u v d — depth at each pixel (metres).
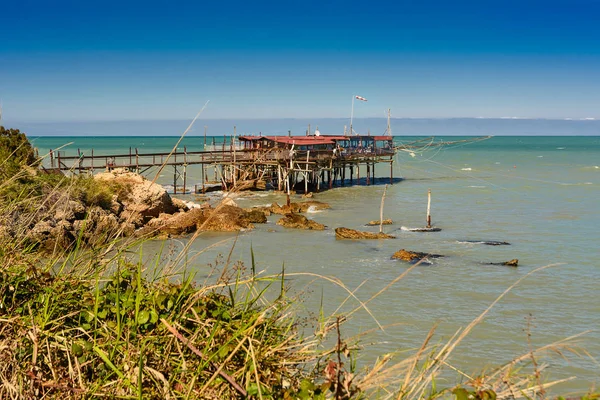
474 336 18.31
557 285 25.22
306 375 4.70
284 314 5.31
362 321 18.66
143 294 4.96
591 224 42.50
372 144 77.19
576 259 30.62
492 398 3.86
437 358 4.39
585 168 108.25
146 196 37.00
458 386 4.18
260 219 42.44
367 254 31.88
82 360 4.46
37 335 4.51
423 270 28.00
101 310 4.89
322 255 31.36
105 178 40.44
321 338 4.93
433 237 37.62
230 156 65.38
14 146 28.02
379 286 24.28
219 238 34.66
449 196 62.50
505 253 32.31
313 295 21.02
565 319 20.52
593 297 23.38
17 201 6.37
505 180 83.06
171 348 4.65
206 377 4.40
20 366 4.34
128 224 5.98
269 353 4.55
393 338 17.23
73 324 4.84
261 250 32.03
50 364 4.27
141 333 4.72
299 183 70.81
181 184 73.06
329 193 65.94
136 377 4.27
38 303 4.95
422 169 107.31
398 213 49.59
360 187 73.25
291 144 66.44
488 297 23.23
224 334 4.67
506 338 18.23
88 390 4.16
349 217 47.41
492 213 49.00
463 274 27.23
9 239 5.82
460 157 153.88
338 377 4.07
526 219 45.38
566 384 13.73
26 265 5.34
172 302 4.88
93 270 5.42
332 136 79.06
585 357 15.94
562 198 59.88
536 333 18.83
